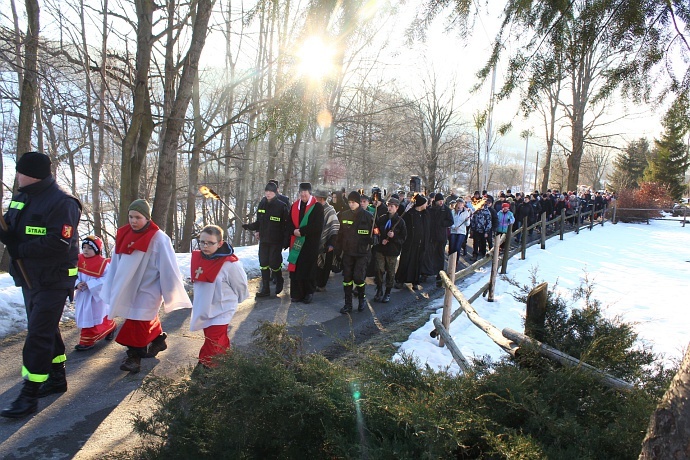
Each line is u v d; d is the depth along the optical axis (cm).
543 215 1627
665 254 1623
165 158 876
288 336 263
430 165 2906
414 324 705
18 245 361
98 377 450
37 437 346
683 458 120
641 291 1019
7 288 635
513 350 282
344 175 2141
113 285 439
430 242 1052
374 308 795
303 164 1959
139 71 866
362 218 745
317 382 218
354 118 1928
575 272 1221
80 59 981
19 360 478
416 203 957
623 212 2973
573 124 2447
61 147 1700
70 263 378
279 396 197
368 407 196
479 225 1431
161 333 486
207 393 216
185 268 873
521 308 814
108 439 347
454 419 192
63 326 580
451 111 2866
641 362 285
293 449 200
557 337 314
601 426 210
